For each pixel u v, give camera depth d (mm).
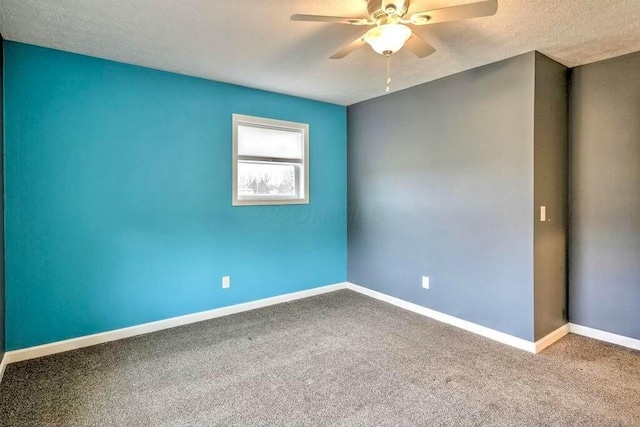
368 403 2080
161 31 2379
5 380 2332
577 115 3039
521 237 2807
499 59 2871
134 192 3080
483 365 2537
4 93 2525
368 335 3088
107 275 2973
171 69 3141
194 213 3410
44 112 2670
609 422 1901
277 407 2043
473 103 3109
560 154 3010
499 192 2947
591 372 2430
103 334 2961
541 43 2553
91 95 2852
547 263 2889
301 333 3141
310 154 4242
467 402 2084
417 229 3676
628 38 2480
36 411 2004
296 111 4086
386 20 1879
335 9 2092
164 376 2393
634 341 2812
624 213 2840
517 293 2842
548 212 2883
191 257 3406
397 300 3938
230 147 3602
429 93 3496
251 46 2617
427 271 3584
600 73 2906
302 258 4238
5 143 2537
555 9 2064
